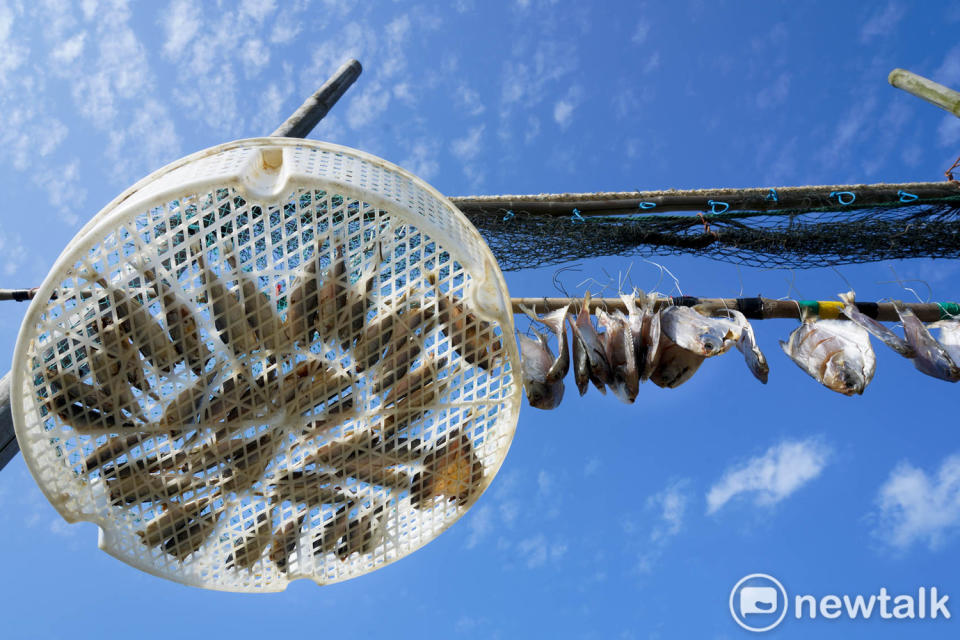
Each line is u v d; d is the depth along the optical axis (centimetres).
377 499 87
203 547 86
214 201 74
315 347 80
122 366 75
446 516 89
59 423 77
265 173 78
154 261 74
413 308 82
